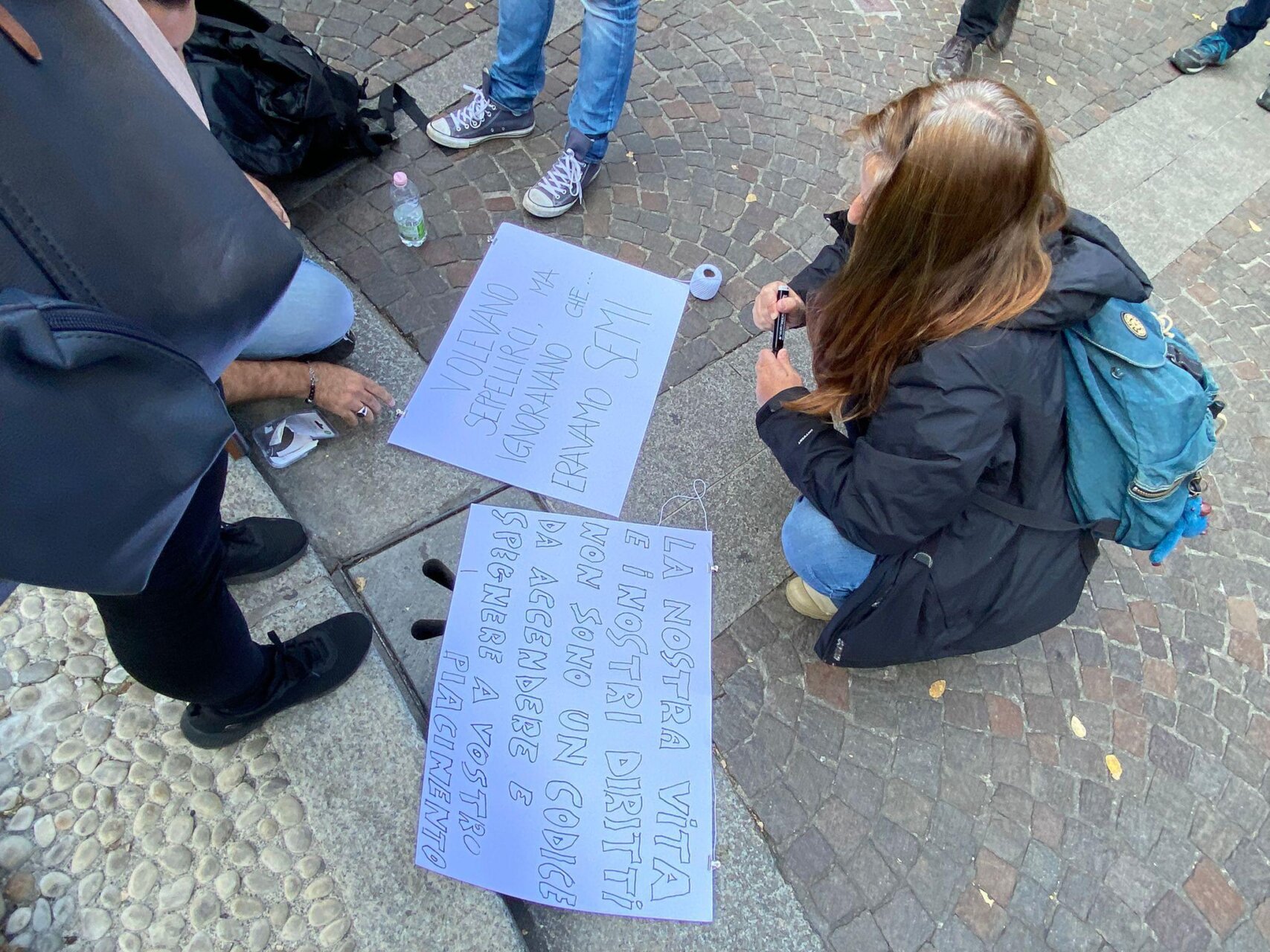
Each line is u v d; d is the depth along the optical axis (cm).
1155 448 145
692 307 252
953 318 136
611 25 227
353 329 233
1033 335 138
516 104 271
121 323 75
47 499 76
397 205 242
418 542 205
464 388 226
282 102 234
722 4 328
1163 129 326
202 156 90
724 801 183
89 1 82
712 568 209
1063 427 154
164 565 107
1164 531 159
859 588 173
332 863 163
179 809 165
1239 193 310
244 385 197
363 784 171
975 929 176
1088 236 142
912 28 339
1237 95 341
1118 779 196
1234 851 191
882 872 180
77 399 74
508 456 218
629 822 175
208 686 133
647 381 236
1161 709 206
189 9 124
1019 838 187
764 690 197
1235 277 288
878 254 139
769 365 187
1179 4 371
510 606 195
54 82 78
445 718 179
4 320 65
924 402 140
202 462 88
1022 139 121
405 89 283
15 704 171
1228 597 223
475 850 167
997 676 205
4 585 90
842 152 296
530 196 258
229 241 92
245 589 188
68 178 79
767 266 265
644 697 189
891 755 193
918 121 132
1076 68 341
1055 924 179
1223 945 180
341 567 200
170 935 154
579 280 250
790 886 176
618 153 283
